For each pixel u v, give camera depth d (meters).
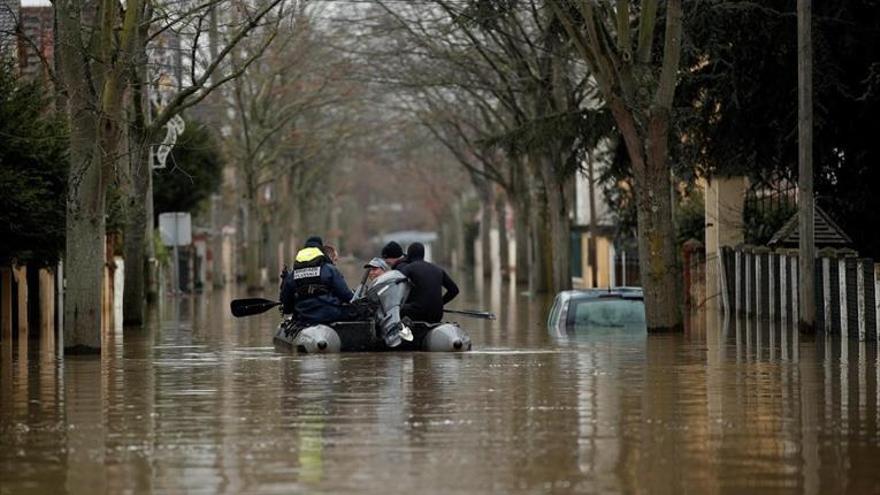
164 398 37.69
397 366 46.09
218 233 151.12
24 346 59.47
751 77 72.81
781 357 49.22
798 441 29.56
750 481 25.36
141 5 58.09
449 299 54.69
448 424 32.09
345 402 36.19
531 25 99.50
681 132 74.62
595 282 114.75
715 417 33.12
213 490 24.83
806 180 60.44
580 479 25.52
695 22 69.56
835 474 25.98
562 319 66.62
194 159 132.25
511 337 61.28
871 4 69.94
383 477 25.78
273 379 42.28
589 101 105.19
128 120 71.69
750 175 79.50
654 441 29.59
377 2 102.06
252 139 141.75
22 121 64.25
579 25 66.69
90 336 53.00
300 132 147.00
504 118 131.62
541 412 34.06
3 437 30.81
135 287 74.38
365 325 52.16
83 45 51.88
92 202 52.88
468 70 102.56
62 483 25.64
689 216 101.38
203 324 76.44
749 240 86.38
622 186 103.50
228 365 47.47
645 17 61.22
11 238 64.25
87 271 52.91
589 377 42.16
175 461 27.64
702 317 77.19
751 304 77.44
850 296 58.66
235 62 96.69
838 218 75.56
